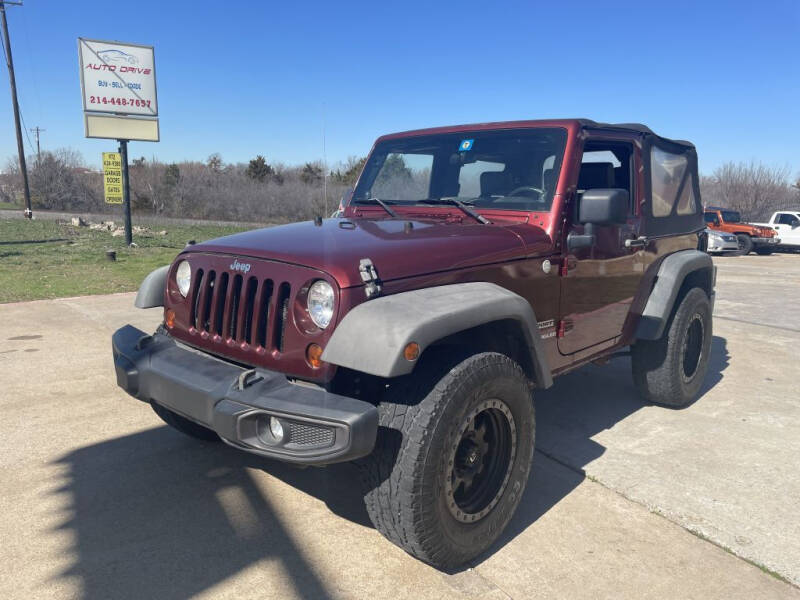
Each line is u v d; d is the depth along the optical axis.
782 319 8.21
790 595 2.41
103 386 4.80
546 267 3.12
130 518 2.89
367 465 2.38
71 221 25.16
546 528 2.87
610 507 3.07
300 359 2.40
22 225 22.67
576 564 2.59
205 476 3.32
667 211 4.33
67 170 44.31
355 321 2.25
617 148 3.81
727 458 3.64
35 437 3.81
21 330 6.66
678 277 4.10
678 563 2.60
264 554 2.62
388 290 2.42
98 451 3.62
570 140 3.29
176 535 2.76
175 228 23.70
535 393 4.84
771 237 21.88
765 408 4.55
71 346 5.99
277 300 2.48
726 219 23.03
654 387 4.36
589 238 3.32
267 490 3.18
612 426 4.14
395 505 2.31
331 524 2.87
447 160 3.71
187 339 2.89
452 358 2.45
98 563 2.54
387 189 3.97
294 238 2.77
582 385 5.07
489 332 2.82
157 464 3.46
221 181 45.12
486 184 3.49
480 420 2.59
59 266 11.86
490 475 2.67
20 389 4.70
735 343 6.72
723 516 2.98
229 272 2.70
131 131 16.17
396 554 2.65
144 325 6.93
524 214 3.27
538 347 2.79
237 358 2.63
